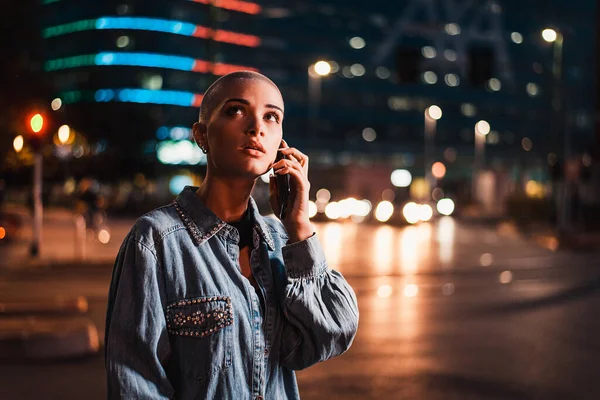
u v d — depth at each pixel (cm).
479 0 19325
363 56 14375
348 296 249
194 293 227
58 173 4300
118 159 5166
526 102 15650
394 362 959
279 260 251
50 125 2280
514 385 845
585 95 15562
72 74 10350
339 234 4059
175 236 231
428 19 18350
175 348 226
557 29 4116
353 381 860
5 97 2541
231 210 244
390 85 14200
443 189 13300
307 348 243
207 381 223
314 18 14000
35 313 1291
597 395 804
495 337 1139
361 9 15812
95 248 2673
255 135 234
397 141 13950
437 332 1179
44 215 4881
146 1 10400
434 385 845
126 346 221
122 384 216
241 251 246
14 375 891
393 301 1552
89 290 1652
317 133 13188
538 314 1377
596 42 5309
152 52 10312
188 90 10481
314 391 816
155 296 223
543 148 14150
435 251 2950
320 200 6919
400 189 10625
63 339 1000
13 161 2711
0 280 1811
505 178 8119
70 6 10588
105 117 5191
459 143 14488
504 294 1680
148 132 5294
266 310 238
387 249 3030
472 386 841
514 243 3462
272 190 257
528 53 17412
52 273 1973
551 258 2638
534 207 5034
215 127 235
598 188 4822
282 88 12975
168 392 220
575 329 1214
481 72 2709
